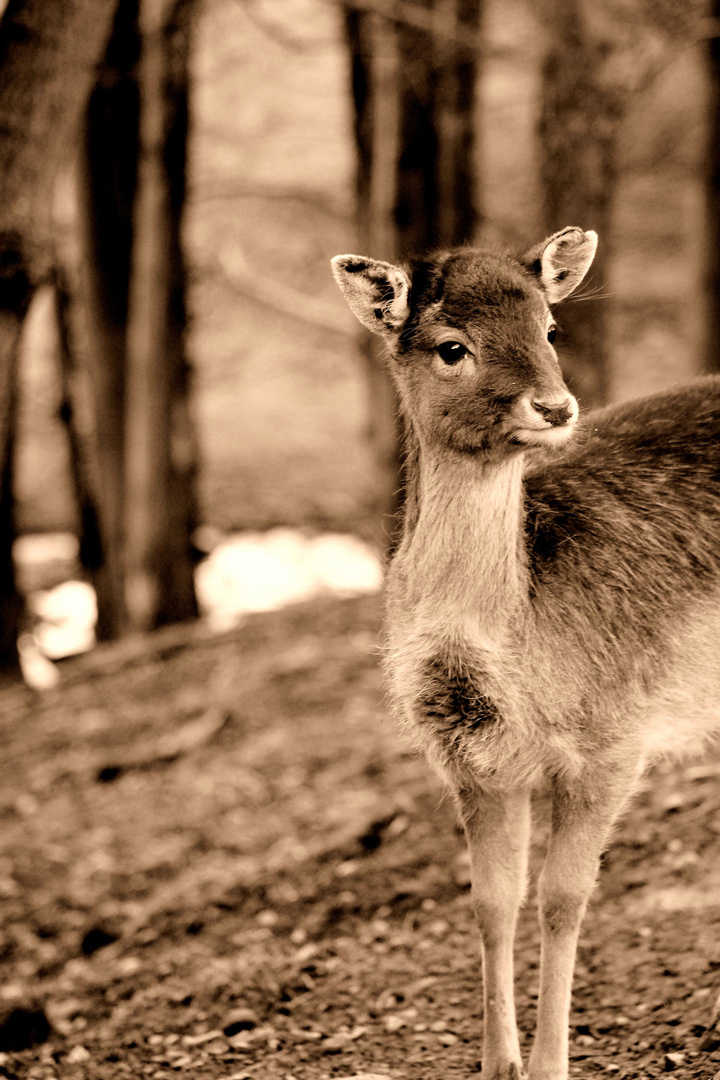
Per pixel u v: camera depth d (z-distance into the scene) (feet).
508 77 84.64
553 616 20.68
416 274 22.09
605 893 27.99
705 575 21.67
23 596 60.80
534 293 21.17
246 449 106.42
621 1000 23.86
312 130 84.84
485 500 20.59
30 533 94.27
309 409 114.01
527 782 20.92
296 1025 26.20
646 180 87.61
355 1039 25.00
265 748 42.52
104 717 49.06
